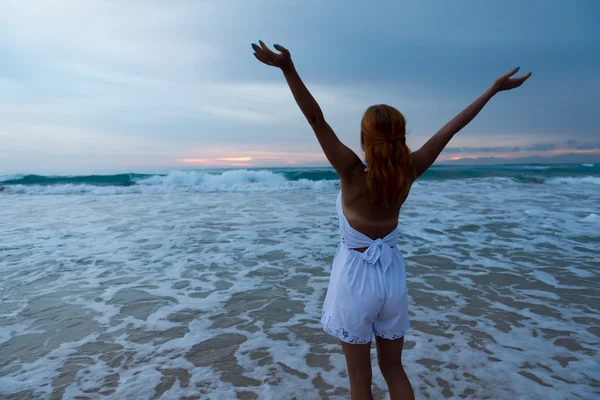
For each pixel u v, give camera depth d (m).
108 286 4.71
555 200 11.82
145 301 4.25
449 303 4.07
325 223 8.44
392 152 1.74
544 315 3.75
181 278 5.00
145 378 2.79
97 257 5.96
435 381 2.68
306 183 17.19
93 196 14.33
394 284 1.86
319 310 4.00
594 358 2.95
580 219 8.51
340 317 1.85
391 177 1.73
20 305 4.14
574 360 2.93
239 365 2.96
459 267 5.29
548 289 4.45
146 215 9.71
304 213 9.81
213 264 5.57
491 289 4.46
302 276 5.05
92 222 8.78
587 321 3.61
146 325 3.66
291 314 3.91
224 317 3.84
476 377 2.72
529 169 28.38
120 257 5.95
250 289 4.59
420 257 5.76
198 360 3.04
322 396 2.57
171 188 16.52
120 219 9.15
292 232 7.55
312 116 1.72
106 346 3.26
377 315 1.89
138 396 2.57
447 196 13.05
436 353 3.06
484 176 23.31
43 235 7.44
